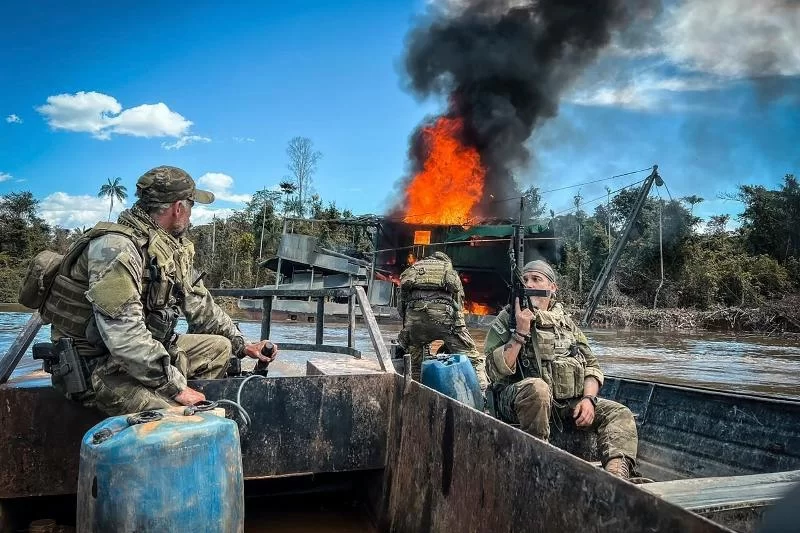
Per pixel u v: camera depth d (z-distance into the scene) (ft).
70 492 10.11
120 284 8.98
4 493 9.88
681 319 82.89
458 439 8.88
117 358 8.87
